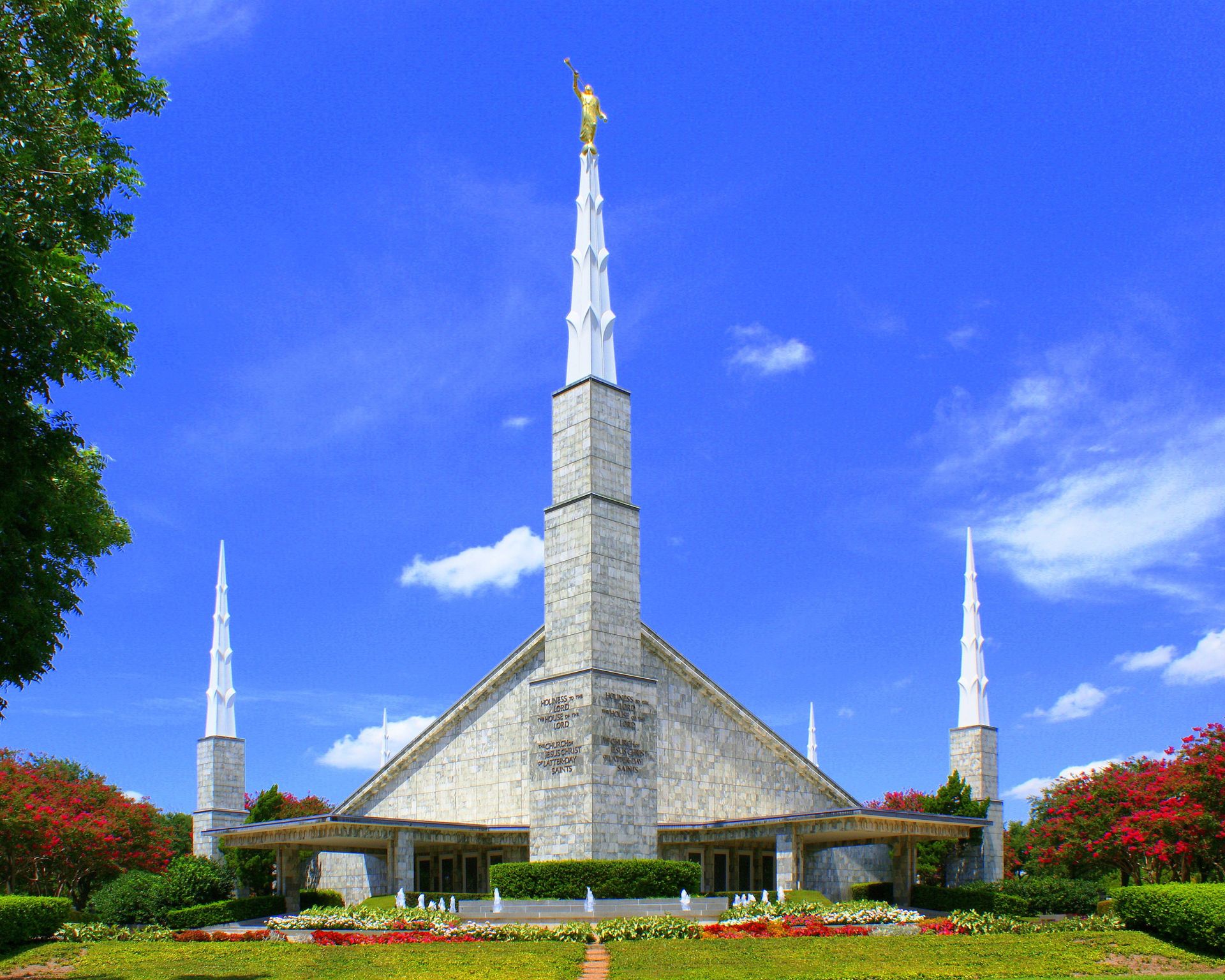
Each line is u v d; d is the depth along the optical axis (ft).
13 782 192.24
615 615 145.59
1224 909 99.60
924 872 207.51
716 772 181.98
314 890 205.36
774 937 109.60
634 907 129.18
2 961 110.83
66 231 73.46
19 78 72.08
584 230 159.02
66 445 75.10
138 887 183.01
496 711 189.26
